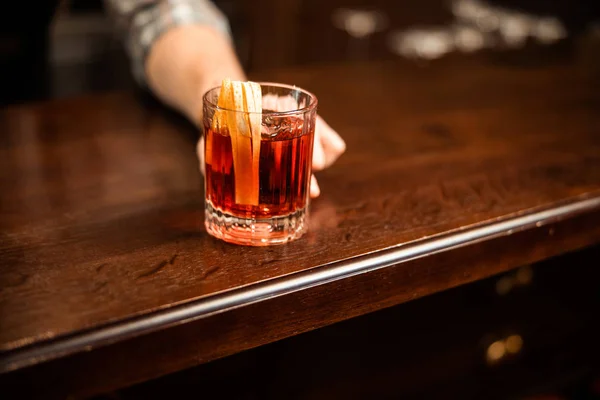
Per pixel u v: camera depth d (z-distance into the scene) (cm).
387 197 82
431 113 108
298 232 74
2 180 83
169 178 85
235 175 70
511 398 114
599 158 94
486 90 121
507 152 95
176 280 67
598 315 119
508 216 79
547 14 276
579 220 83
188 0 107
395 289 73
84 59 221
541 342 115
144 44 105
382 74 128
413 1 313
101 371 63
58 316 63
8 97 142
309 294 69
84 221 76
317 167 77
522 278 109
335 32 305
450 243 75
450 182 86
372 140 97
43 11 137
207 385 88
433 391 107
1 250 71
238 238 72
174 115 104
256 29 286
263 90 75
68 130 98
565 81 129
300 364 95
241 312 67
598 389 122
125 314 64
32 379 61
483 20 263
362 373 100
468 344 108
